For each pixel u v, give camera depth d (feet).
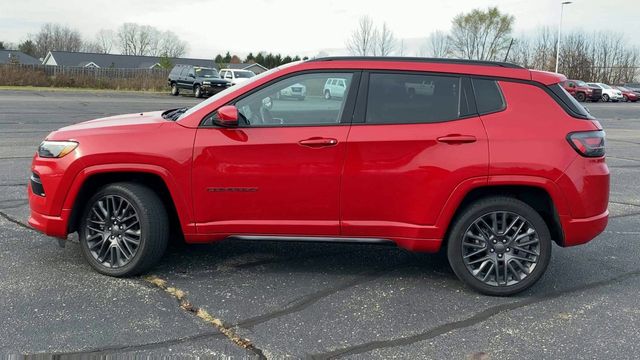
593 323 12.34
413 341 11.34
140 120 14.57
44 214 14.26
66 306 12.51
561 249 17.83
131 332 11.39
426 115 13.52
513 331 11.87
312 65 13.85
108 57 253.85
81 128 14.35
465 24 208.23
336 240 13.89
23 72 134.92
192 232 13.94
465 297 13.69
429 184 13.29
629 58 205.98
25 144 36.70
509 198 13.56
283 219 13.80
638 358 10.76
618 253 17.43
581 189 13.29
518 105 13.53
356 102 13.62
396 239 13.76
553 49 204.85
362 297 13.52
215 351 10.74
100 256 14.39
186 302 12.93
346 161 13.39
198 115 13.82
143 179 14.46
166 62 186.29
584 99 140.05
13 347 10.66
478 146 13.19
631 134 57.72
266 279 14.51
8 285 13.58
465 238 13.69
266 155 13.48
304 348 10.93
